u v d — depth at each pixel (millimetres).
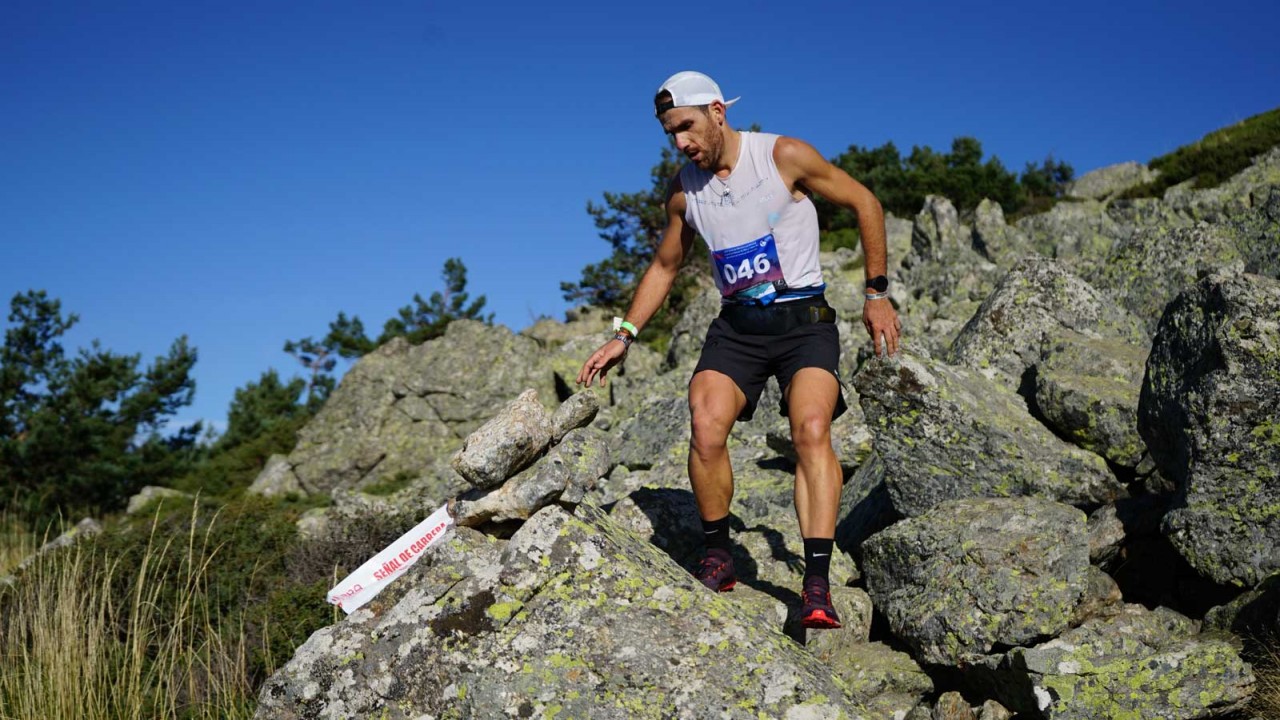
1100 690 3656
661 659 3523
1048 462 5012
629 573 3773
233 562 7730
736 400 4297
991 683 3994
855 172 36000
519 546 3811
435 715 3512
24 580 7125
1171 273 7703
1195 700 3590
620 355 4508
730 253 4223
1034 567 4172
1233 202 13141
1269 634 3824
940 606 4180
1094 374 5977
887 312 4234
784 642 3807
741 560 5055
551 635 3596
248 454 20641
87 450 21688
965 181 32875
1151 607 4609
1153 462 5035
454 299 36438
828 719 3387
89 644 5848
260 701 3688
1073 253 14758
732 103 4164
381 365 19000
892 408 5207
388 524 8148
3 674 5961
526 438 4000
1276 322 4230
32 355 23719
